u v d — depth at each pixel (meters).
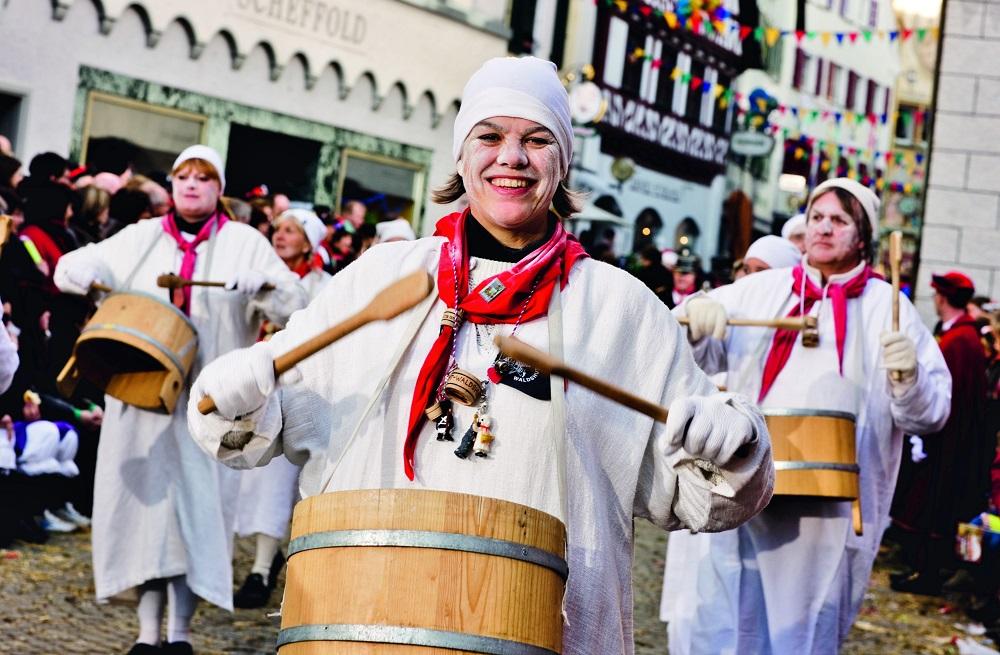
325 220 12.42
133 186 9.22
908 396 5.23
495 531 2.57
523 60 3.07
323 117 15.90
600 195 27.19
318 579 2.61
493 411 2.85
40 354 7.71
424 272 2.77
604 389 2.75
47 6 12.66
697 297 5.39
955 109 12.28
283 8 15.05
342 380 2.97
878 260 34.09
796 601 5.32
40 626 6.18
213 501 5.92
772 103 28.84
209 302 6.07
